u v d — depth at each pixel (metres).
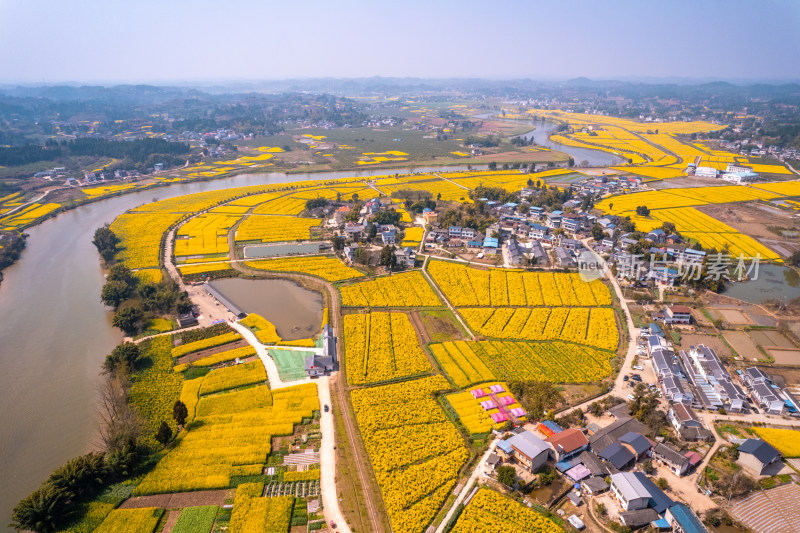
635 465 71.94
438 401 85.62
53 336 110.00
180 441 74.81
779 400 82.25
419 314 118.44
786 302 122.44
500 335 107.81
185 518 61.78
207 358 97.19
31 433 79.94
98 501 64.44
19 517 58.94
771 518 62.72
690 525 58.38
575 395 86.88
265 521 61.06
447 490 66.31
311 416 81.44
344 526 61.22
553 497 65.50
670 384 85.88
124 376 87.62
